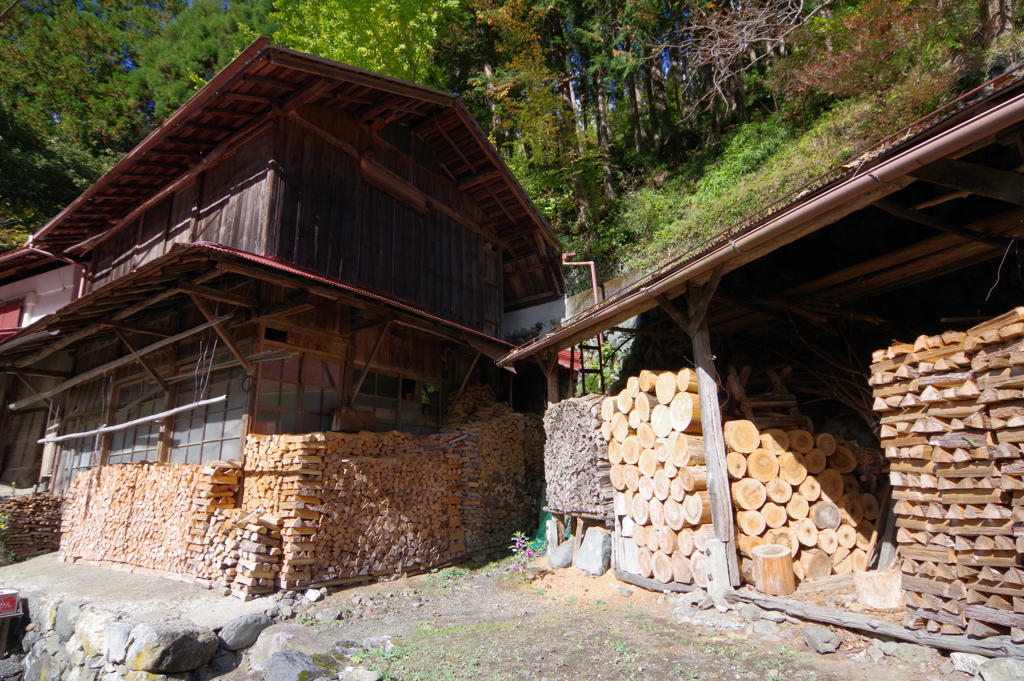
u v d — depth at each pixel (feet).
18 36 73.87
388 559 26.43
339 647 17.74
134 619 19.80
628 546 22.12
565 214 64.03
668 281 18.72
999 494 11.82
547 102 58.95
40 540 36.14
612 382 37.60
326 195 31.19
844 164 14.76
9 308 45.73
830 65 36.06
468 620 19.92
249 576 22.11
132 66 85.35
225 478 24.79
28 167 62.49
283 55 25.79
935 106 30.32
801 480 18.21
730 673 13.05
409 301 35.73
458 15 65.98
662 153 64.08
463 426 34.09
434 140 39.42
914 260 20.04
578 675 13.82
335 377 30.53
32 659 22.75
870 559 17.90
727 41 42.24
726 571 17.30
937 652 12.53
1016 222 16.89
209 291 25.00
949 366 12.94
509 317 48.83
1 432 44.75
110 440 34.83
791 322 25.54
